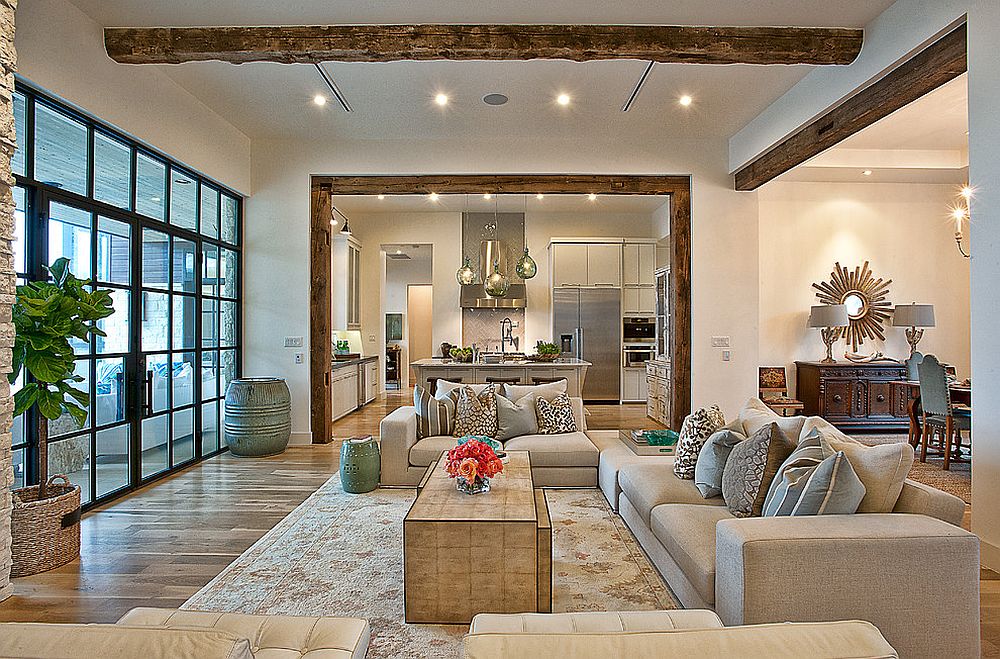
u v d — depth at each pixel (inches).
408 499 181.0
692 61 177.2
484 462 125.7
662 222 413.1
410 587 107.0
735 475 118.3
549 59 180.7
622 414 366.0
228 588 119.3
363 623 66.4
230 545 143.3
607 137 270.1
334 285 388.5
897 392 306.5
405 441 192.9
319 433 269.0
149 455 203.0
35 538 126.3
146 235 201.2
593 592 117.4
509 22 170.1
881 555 84.6
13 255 116.6
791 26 171.9
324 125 251.9
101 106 170.2
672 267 278.2
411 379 527.8
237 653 37.4
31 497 134.2
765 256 322.7
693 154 273.3
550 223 431.5
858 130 192.9
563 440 196.4
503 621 60.1
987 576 123.0
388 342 532.4
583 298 414.6
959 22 137.5
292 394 267.6
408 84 210.1
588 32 171.2
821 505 94.2
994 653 94.8
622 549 139.6
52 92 151.9
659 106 233.0
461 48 170.9
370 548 140.9
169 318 214.8
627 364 414.3
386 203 400.8
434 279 428.8
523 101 226.5
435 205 407.2
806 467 102.4
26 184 149.0
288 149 269.0
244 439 240.1
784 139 224.8
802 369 317.7
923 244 325.4
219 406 253.0
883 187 325.4
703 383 272.8
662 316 366.0
